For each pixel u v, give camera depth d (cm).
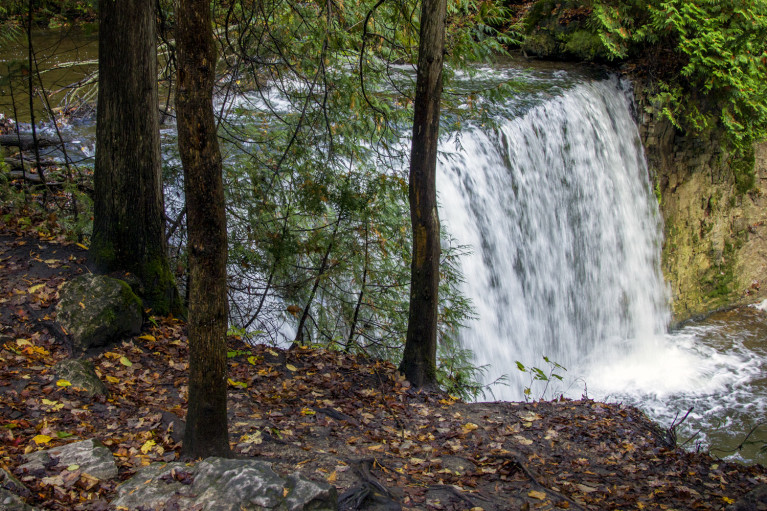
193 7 400
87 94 1423
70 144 1230
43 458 457
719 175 2086
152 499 412
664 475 655
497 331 1373
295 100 1023
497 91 1120
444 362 1030
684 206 2028
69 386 600
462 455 637
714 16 1816
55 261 814
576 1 1958
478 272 1311
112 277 802
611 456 700
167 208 991
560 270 1612
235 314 987
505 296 1408
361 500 457
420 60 704
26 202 939
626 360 1698
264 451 547
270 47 955
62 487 424
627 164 1842
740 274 2181
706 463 716
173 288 855
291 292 1002
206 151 426
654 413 1427
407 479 543
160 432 550
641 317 1877
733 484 652
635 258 1872
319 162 966
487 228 1341
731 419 1388
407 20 860
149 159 811
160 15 861
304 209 981
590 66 1917
